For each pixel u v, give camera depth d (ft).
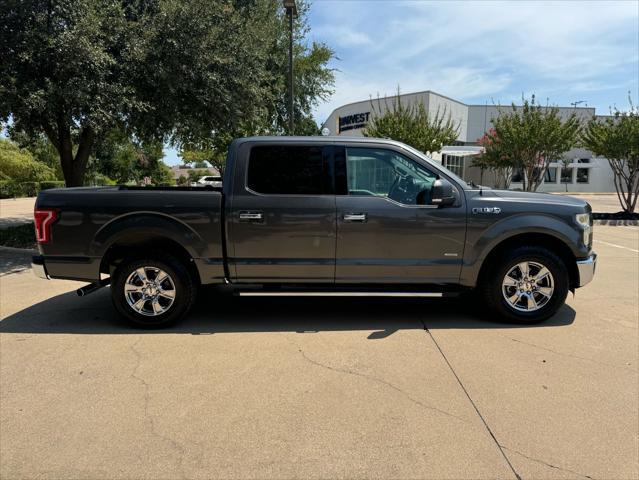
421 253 15.65
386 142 15.93
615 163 55.11
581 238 15.83
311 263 15.65
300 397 11.03
